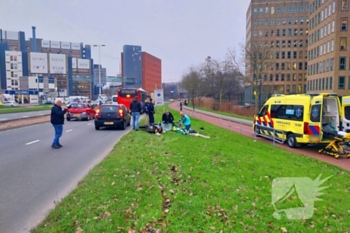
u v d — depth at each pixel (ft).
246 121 89.30
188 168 24.02
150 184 19.40
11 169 24.95
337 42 163.73
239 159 28.53
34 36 420.36
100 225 13.70
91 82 390.83
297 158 33.37
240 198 17.65
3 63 337.52
